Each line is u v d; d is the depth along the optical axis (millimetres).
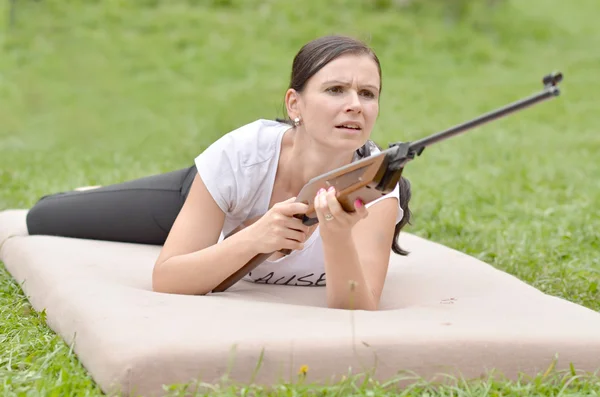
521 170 13438
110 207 7289
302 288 6156
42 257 6570
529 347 4883
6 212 8453
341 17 25906
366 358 4676
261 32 24922
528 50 26203
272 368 4590
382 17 26125
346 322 4957
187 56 23250
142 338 4605
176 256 5629
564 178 13055
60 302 5578
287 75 22406
